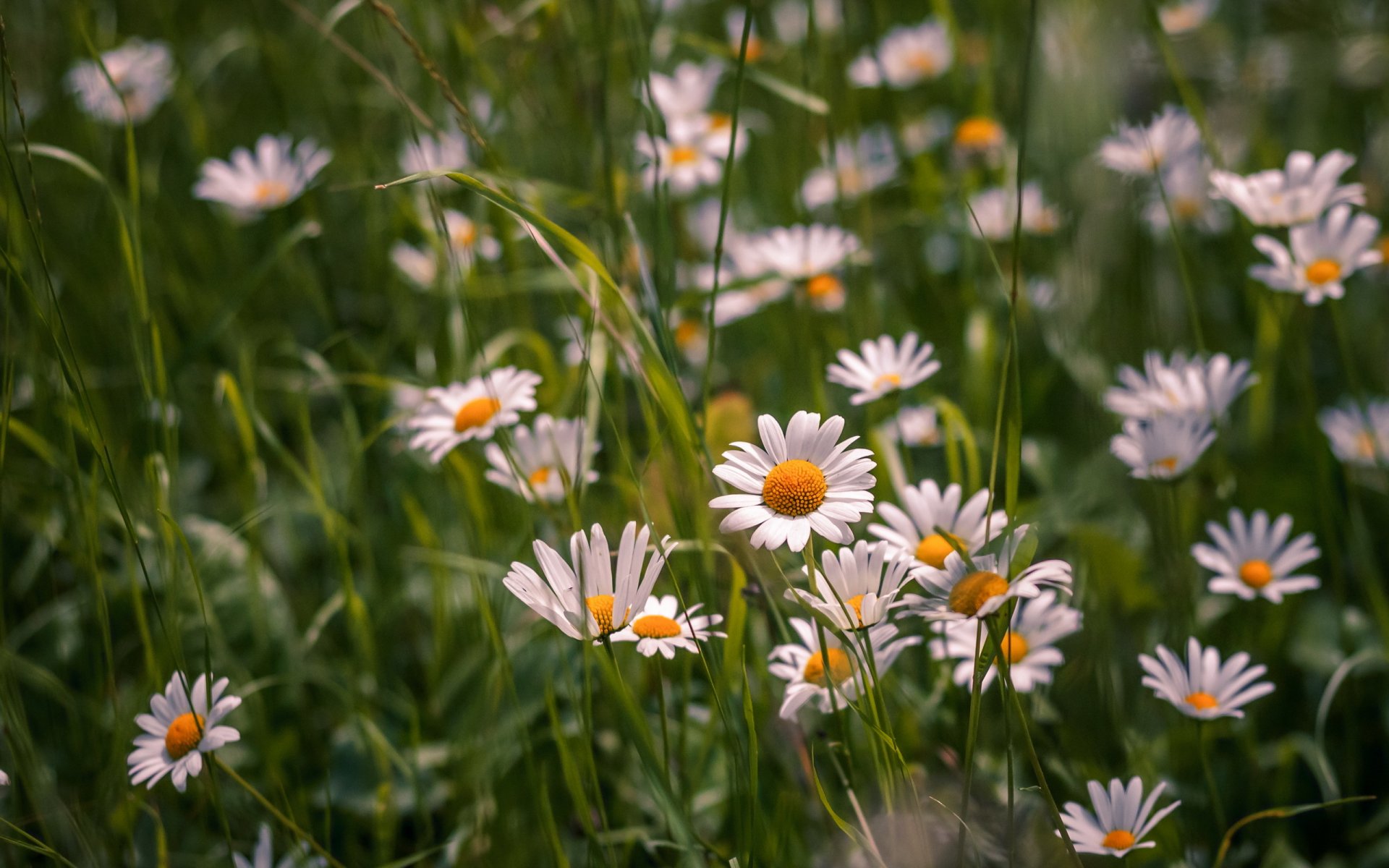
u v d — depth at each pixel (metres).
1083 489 1.09
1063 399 1.18
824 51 1.27
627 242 1.09
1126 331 1.16
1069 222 1.16
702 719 1.02
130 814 0.98
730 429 1.09
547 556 0.88
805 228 1.17
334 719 1.10
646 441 1.14
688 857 0.90
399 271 1.35
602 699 1.03
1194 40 1.62
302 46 1.73
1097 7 1.15
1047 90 1.17
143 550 1.13
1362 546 1.05
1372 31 1.60
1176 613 1.02
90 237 1.32
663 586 1.01
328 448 1.33
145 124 1.58
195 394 1.34
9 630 1.12
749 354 1.46
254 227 1.61
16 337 1.14
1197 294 1.26
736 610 0.91
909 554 0.91
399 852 1.04
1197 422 1.00
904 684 1.00
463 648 1.11
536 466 1.03
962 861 0.87
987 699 0.97
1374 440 1.06
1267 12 1.70
